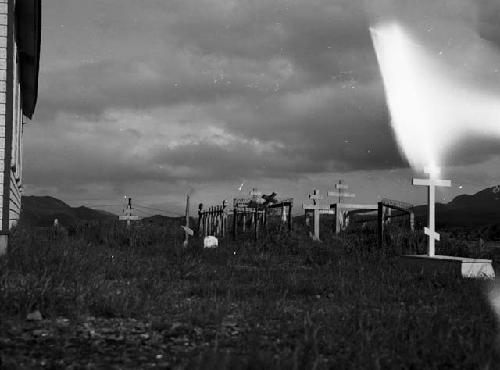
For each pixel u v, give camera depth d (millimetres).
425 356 5176
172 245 20203
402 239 19594
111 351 5422
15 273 9641
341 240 20719
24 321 6496
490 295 9219
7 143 13156
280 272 12812
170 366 4891
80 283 8820
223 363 4648
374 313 7223
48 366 4832
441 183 14391
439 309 7633
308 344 5414
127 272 11844
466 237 25750
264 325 6746
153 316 7215
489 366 4859
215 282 10664
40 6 15688
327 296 9594
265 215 25656
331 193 28688
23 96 23969
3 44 13352
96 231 23984
